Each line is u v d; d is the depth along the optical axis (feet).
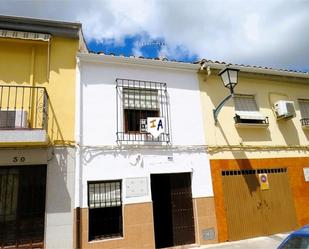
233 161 30.35
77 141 24.45
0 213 22.11
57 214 22.77
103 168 25.03
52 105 24.77
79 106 25.29
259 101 33.63
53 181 23.26
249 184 30.50
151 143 27.20
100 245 23.48
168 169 27.25
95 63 27.09
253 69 33.06
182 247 26.45
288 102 33.55
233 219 28.81
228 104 31.89
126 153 26.08
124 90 27.73
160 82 29.14
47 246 22.09
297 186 32.71
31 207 22.74
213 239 27.40
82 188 24.00
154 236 25.30
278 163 32.50
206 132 29.89
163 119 27.48
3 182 22.67
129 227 24.71
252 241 27.91
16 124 22.38
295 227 31.22
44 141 21.84
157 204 27.58
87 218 23.58
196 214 27.45
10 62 24.94
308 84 37.47
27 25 25.49
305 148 34.42
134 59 27.94
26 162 22.99
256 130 32.53
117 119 26.55
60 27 26.30
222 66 31.50
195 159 28.66
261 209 30.32
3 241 21.68
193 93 30.40
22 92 24.40
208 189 28.48
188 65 30.22
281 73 34.81
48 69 25.38
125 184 25.45
